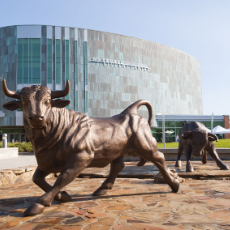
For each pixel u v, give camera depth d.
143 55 43.19
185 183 5.89
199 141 6.93
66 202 4.09
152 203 3.99
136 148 4.34
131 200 4.21
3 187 5.68
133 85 41.69
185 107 48.66
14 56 36.59
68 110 3.97
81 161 3.66
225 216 3.31
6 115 35.72
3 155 13.59
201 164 9.55
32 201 4.30
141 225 2.98
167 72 46.00
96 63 39.25
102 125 4.11
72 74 37.66
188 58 50.22
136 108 4.82
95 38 39.56
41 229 2.88
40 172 4.00
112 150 4.06
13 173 6.27
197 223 3.04
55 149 3.69
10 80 36.44
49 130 3.58
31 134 3.57
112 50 40.56
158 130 43.38
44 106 3.32
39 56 36.81
